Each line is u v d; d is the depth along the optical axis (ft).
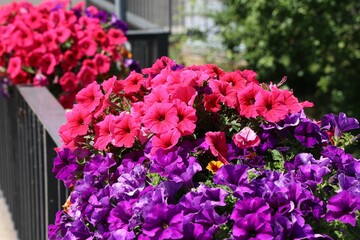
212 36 30.42
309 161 7.80
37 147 12.33
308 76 29.01
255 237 7.03
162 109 8.32
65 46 15.99
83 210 8.16
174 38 31.14
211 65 9.64
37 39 15.70
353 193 7.23
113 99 9.45
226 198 7.47
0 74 15.99
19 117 14.58
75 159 8.95
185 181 7.63
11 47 15.65
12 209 16.57
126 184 7.89
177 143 8.39
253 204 7.14
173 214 7.18
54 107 11.66
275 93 8.46
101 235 7.86
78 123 8.98
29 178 13.67
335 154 8.02
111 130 8.55
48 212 11.07
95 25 16.48
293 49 27.12
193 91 8.59
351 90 27.02
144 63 21.54
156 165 7.83
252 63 28.43
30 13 16.48
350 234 7.36
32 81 15.83
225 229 7.25
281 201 7.23
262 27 27.20
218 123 8.70
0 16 17.21
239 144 8.27
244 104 8.47
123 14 23.61
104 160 8.41
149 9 24.93
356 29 26.63
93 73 15.90
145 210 7.29
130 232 7.44
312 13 26.00
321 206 7.32
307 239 7.16
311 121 8.68
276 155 8.32
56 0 17.62
